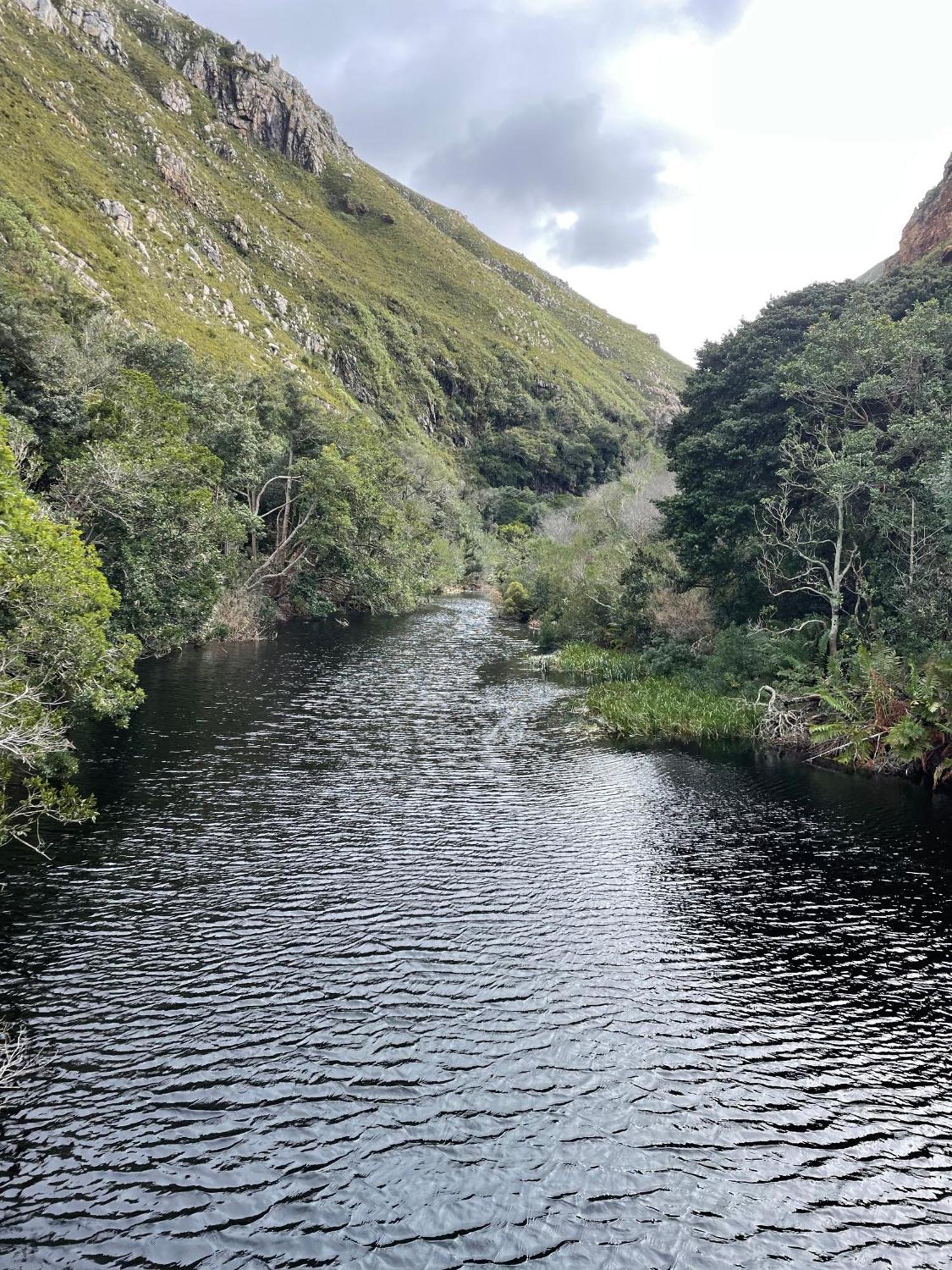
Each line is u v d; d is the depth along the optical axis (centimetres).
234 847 1486
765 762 2339
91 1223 661
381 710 2783
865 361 2845
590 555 5266
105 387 3275
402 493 7462
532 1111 824
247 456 4622
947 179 4319
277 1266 632
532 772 2120
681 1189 731
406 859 1484
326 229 19038
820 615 3106
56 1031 920
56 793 1532
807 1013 1032
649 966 1137
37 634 1375
